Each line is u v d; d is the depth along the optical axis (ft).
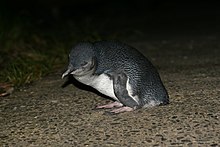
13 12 33.14
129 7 52.26
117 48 13.96
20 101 16.94
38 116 15.02
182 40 29.68
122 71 13.69
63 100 16.69
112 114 14.33
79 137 12.92
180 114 14.07
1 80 19.45
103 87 13.87
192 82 18.08
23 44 27.30
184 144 11.98
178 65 21.76
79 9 48.32
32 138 13.15
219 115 13.87
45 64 21.98
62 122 14.24
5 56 24.07
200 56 23.66
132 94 13.93
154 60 23.40
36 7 41.11
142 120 13.74
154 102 14.42
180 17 44.80
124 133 12.94
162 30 36.01
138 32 33.63
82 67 12.94
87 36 28.96
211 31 33.53
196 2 57.62
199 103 15.12
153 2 53.11
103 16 46.37
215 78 18.48
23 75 19.80
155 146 11.98
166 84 18.01
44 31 32.09
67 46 26.37
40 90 18.35
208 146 11.78
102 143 12.39
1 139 13.21
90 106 15.69
